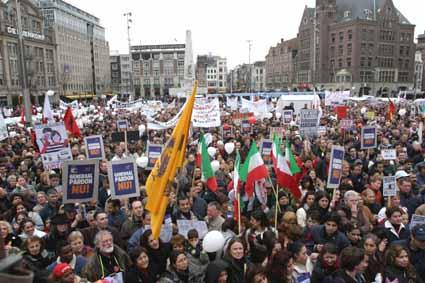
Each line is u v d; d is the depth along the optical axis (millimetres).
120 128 19594
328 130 19016
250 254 5617
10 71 68000
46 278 4398
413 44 94125
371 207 8227
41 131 10539
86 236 6574
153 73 133125
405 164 11062
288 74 115125
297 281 5363
